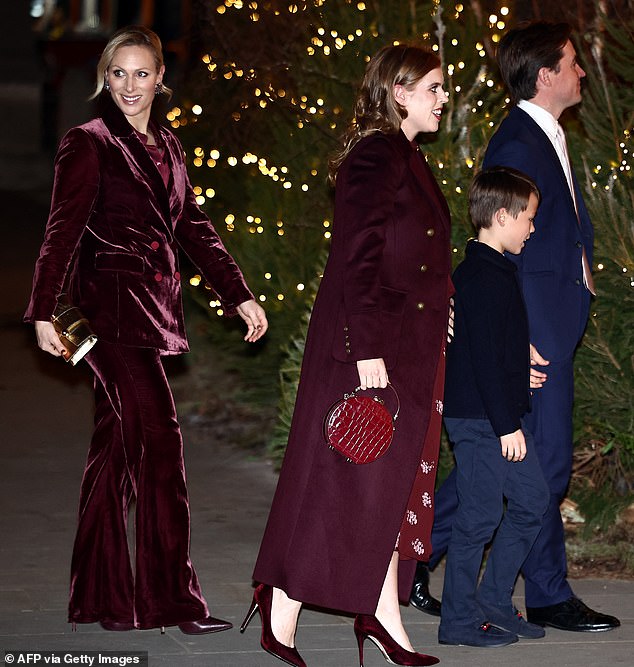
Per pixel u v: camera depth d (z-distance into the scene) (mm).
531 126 7109
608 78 9781
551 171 7051
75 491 9867
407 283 6316
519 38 7133
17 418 12227
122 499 6938
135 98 6754
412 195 6328
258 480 10328
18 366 14352
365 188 6227
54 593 7531
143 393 6742
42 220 26438
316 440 6371
